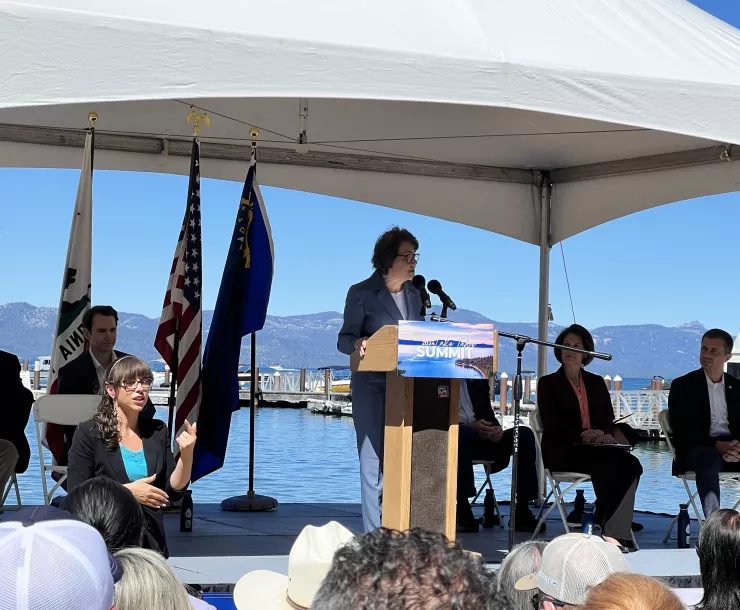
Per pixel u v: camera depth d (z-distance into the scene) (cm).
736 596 283
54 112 691
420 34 437
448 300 483
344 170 807
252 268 646
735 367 2003
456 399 445
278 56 405
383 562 119
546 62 445
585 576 223
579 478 590
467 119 715
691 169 758
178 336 630
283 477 1377
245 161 782
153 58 388
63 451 583
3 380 592
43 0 379
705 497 595
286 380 4544
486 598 117
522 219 848
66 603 141
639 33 496
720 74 479
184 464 415
